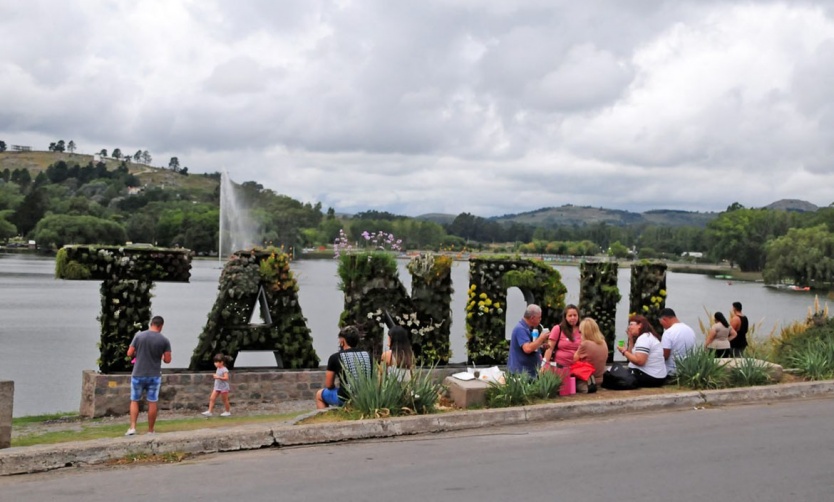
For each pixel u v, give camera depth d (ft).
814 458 27.91
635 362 41.29
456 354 114.01
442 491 24.18
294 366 55.83
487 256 60.70
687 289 370.94
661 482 24.99
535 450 29.48
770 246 399.44
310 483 25.30
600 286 61.62
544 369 38.88
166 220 536.42
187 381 52.21
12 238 535.60
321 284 305.32
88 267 51.72
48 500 23.89
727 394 39.47
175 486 25.22
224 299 54.34
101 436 41.55
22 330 154.71
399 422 32.91
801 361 45.55
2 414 31.89
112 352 52.19
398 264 58.29
